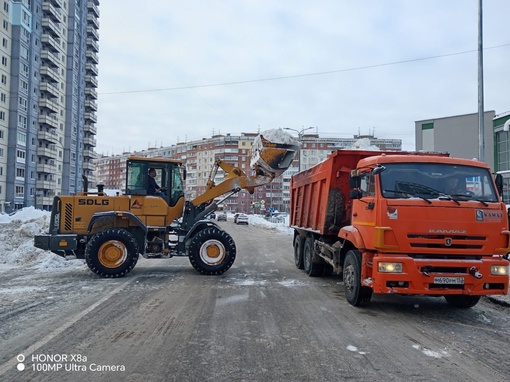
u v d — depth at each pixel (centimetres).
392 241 689
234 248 1158
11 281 1034
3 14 5794
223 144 11100
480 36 1638
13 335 593
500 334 633
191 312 733
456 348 562
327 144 10025
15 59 6028
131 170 1173
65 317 689
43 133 6625
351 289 802
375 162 752
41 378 452
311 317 711
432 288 681
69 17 7781
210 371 472
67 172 7594
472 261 687
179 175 1210
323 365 494
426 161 750
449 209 698
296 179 1373
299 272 1246
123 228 1152
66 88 7669
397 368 488
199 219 1227
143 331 618
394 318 717
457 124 3662
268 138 1220
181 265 1369
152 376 458
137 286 972
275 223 5516
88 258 1075
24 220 2039
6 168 5891
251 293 907
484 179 746
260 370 477
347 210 988
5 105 5872
